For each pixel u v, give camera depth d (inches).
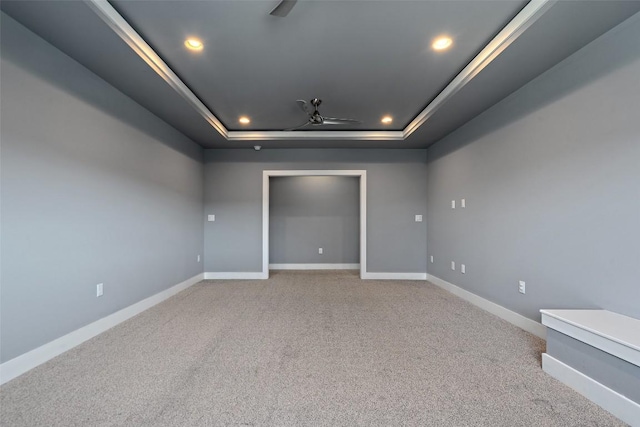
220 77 117.0
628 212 76.4
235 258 215.2
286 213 264.7
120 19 80.8
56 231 91.0
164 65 106.0
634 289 75.2
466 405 67.5
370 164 215.8
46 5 71.9
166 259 159.5
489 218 136.3
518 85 113.3
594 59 84.9
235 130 188.1
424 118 151.0
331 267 263.1
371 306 145.9
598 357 67.1
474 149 148.9
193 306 145.0
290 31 88.0
